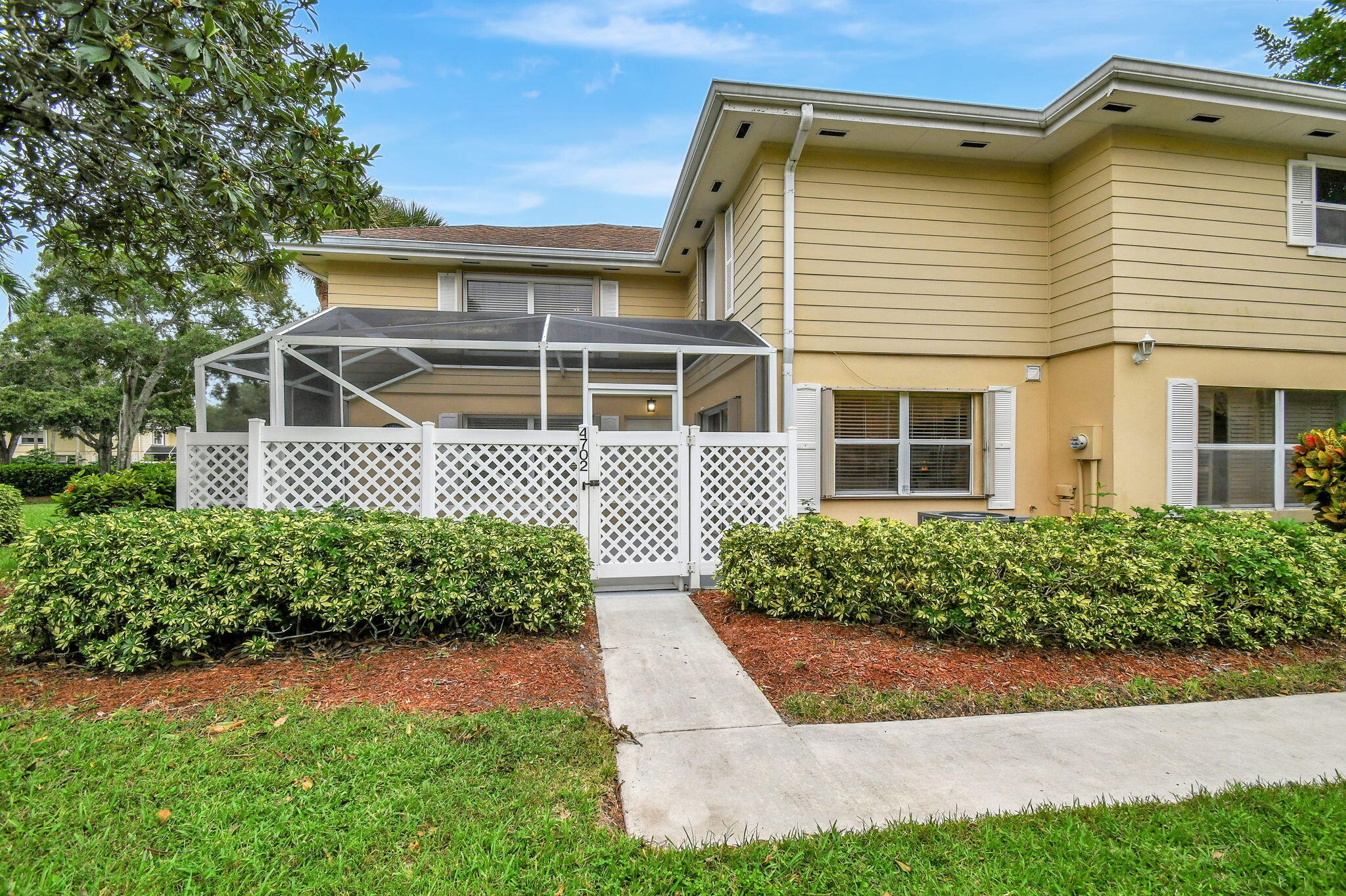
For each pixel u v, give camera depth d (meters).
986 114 6.84
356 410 9.48
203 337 21.34
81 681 3.53
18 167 4.59
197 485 5.95
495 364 8.84
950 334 7.51
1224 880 2.03
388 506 5.56
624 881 2.01
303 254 9.77
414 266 10.44
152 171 4.56
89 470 19.81
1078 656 4.06
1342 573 4.57
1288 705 3.50
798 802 2.51
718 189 8.33
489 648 4.15
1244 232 7.11
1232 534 4.72
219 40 3.94
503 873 2.01
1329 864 2.09
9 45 3.69
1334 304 7.39
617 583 6.03
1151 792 2.59
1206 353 7.04
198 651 3.91
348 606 3.94
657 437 5.90
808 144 7.21
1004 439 7.57
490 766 2.67
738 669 4.00
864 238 7.35
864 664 3.91
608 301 11.11
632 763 2.83
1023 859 2.13
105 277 5.69
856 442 7.43
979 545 4.32
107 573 3.66
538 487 5.77
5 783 2.43
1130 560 4.22
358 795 2.42
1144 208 6.86
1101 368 6.95
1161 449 6.89
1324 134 6.98
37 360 20.72
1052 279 7.68
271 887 1.93
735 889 1.98
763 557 4.95
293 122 4.46
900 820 2.38
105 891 1.89
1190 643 4.32
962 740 3.05
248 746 2.78
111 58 3.32
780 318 7.13
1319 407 7.48
